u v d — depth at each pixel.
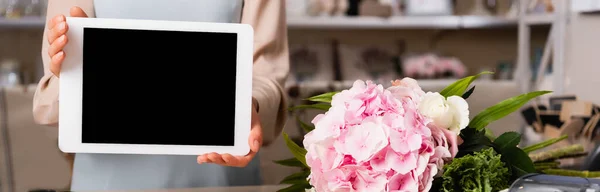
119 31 1.07
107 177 1.45
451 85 0.94
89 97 1.07
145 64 1.07
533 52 4.83
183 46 1.07
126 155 1.45
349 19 4.32
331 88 3.18
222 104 1.07
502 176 0.86
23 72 4.26
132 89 1.07
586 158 1.36
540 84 3.71
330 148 0.86
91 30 1.07
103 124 1.07
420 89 0.92
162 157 1.45
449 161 0.85
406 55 4.75
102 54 1.07
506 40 5.04
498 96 3.51
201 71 1.07
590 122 2.93
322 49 4.73
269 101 1.31
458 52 5.02
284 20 1.49
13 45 4.36
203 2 1.47
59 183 2.81
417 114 0.85
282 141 2.79
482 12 4.51
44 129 2.81
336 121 0.85
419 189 0.83
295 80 4.55
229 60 1.07
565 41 3.53
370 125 0.84
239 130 1.07
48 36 1.06
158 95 1.07
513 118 3.30
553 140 1.01
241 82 1.07
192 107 1.07
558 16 3.58
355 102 0.86
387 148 0.83
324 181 0.86
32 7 3.92
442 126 0.87
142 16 1.47
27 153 2.81
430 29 4.97
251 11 1.46
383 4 4.38
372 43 4.93
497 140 0.92
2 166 2.79
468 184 0.84
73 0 1.47
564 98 3.14
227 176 1.49
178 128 1.07
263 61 1.41
